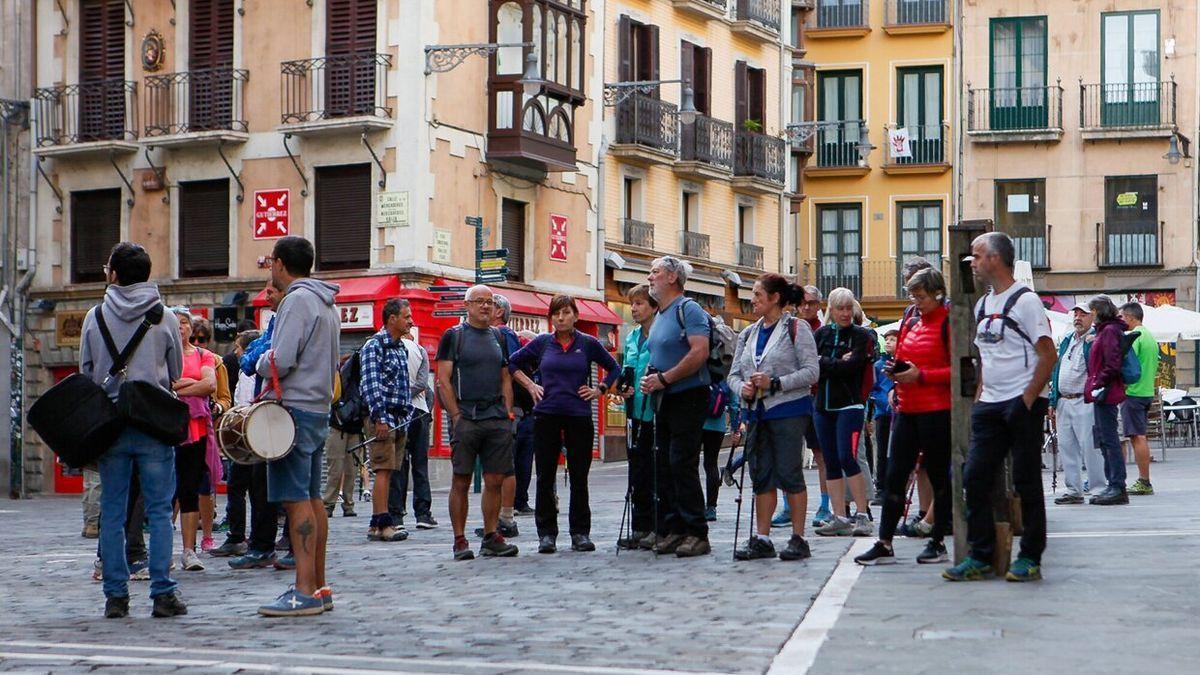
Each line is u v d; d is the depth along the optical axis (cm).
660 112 4325
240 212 3562
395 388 1722
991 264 1106
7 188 3744
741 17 4791
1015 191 5497
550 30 3769
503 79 3653
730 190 4747
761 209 4928
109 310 1065
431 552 1541
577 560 1386
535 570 1311
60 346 3716
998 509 1134
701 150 4528
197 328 1509
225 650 885
